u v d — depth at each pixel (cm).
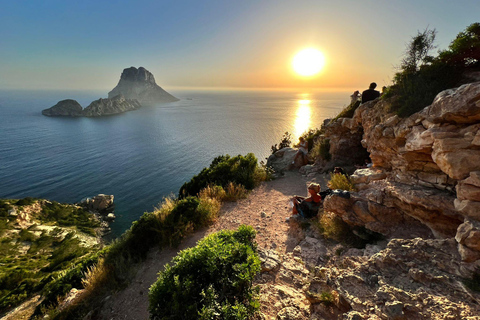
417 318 225
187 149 15588
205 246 429
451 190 370
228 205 970
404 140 501
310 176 1248
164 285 371
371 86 977
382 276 288
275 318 350
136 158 14112
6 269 2311
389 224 461
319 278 388
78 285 636
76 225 4822
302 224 667
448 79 510
